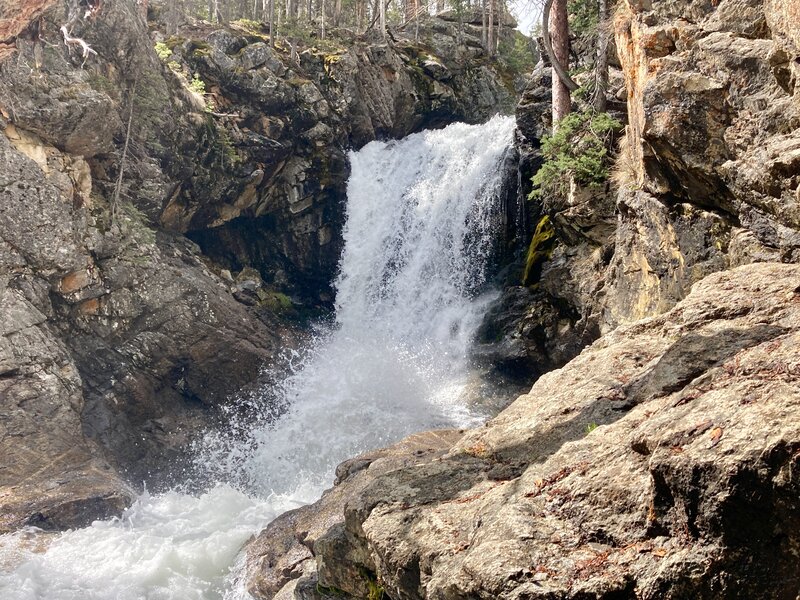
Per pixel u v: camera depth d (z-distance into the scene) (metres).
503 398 18.31
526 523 5.00
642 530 4.55
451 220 23.28
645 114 9.59
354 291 24.75
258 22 28.75
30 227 16.92
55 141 17.91
